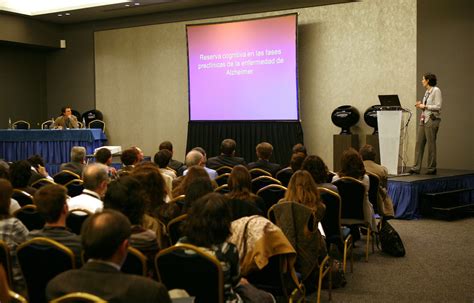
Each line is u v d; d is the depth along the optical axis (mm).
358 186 4922
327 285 4406
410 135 9234
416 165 8234
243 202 3406
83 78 13680
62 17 12898
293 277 3197
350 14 9836
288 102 10203
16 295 2688
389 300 4125
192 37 11180
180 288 2523
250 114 10641
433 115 8000
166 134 12398
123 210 2820
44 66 14367
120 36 12945
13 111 13719
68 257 2500
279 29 10180
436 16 9391
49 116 14422
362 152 6062
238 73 10703
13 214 3676
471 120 9664
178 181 4773
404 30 9242
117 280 1858
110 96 13219
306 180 3789
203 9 11570
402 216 7375
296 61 10039
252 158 10672
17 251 2611
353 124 9516
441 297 4188
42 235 2672
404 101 9297
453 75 9547
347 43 9891
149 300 1844
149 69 12531
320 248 3852
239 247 3020
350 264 5078
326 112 10211
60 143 10664
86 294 1709
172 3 11234
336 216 4410
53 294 1855
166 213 3654
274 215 3693
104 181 3861
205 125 11172
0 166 4621
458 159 9633
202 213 2580
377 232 5516
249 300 2779
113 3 11203
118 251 1917
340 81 10008
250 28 10500
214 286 2447
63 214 2730
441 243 5961
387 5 9406
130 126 12938
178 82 12117
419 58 9180
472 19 9688
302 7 10359
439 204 7488
